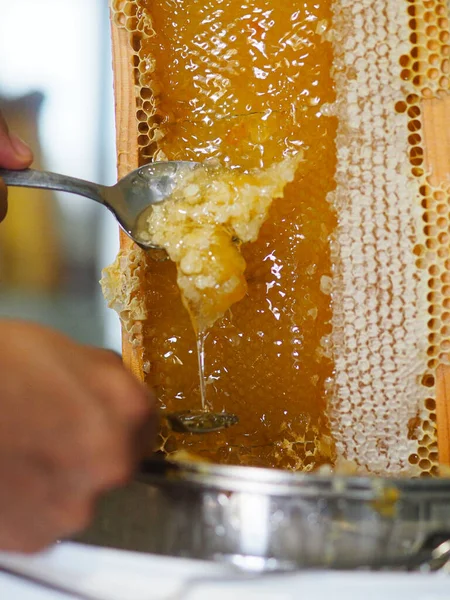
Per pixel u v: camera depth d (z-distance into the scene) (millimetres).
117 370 237
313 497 240
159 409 304
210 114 299
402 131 290
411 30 287
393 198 292
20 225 464
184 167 285
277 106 295
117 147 301
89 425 224
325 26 289
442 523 238
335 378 298
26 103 461
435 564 226
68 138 460
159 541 234
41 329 234
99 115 458
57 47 458
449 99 289
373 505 239
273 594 215
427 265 292
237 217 276
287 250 297
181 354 304
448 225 291
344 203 294
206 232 274
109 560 223
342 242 295
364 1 287
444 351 291
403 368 294
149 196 284
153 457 253
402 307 293
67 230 464
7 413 221
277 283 299
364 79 290
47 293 466
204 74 299
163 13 299
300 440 301
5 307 465
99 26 455
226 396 302
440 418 291
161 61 301
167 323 304
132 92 299
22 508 223
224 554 232
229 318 301
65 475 224
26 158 287
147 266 302
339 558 229
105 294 304
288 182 286
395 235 292
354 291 296
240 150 296
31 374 223
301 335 299
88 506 227
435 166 290
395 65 289
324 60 292
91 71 458
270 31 294
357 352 296
